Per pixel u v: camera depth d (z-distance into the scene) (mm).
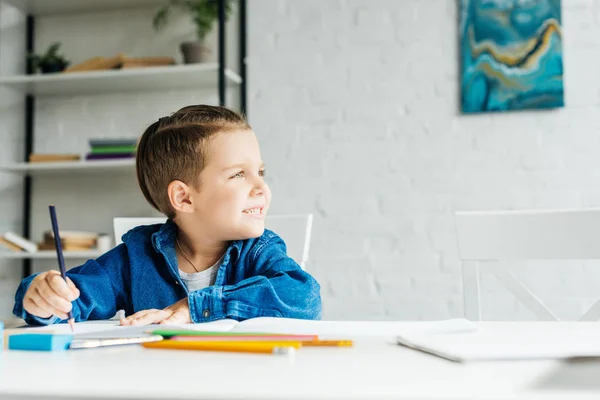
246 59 2727
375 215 2596
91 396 326
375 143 2613
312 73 2676
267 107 2699
